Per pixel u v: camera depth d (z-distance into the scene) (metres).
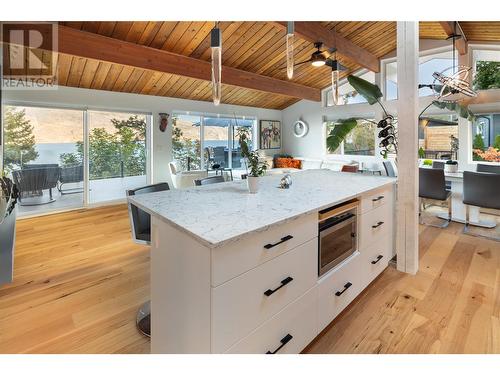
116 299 2.31
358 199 2.21
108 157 6.00
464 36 5.21
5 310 2.15
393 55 6.54
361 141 7.46
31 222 4.61
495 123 5.38
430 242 3.65
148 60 4.50
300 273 1.61
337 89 2.59
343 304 2.06
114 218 4.88
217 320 1.18
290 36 1.88
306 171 3.65
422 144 6.29
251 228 1.29
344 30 5.09
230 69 5.73
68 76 5.04
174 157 7.00
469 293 2.41
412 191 2.68
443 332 1.92
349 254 2.13
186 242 1.30
